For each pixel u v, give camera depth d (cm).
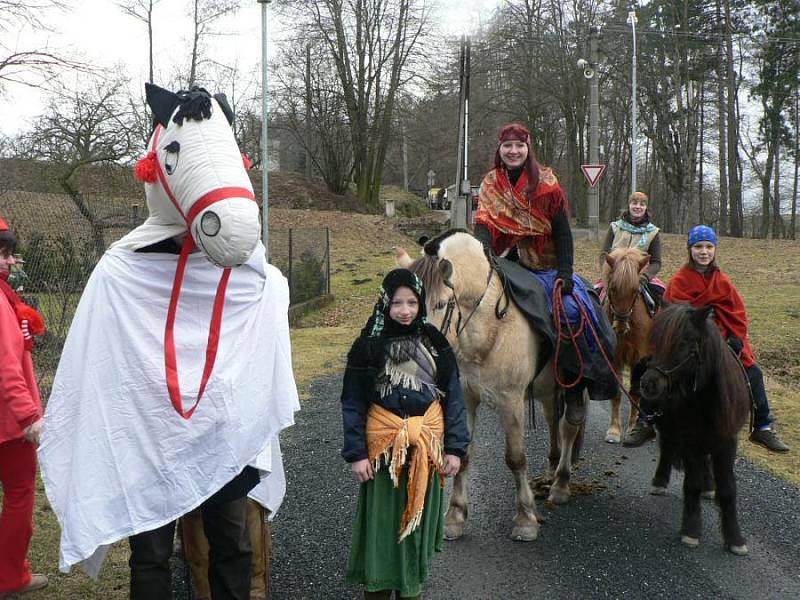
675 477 580
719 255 2280
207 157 276
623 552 439
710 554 437
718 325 532
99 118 1570
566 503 520
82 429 275
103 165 1576
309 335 1289
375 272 2125
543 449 666
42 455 278
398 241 2806
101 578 389
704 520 491
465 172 2109
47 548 425
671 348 420
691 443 441
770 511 504
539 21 3522
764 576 408
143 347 283
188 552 362
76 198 972
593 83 2234
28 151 1536
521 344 437
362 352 321
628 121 3978
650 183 4834
